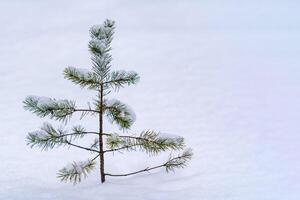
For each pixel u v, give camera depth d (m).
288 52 13.99
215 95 9.55
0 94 9.67
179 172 5.50
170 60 13.10
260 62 12.73
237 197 4.74
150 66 12.42
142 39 15.98
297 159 5.88
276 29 17.81
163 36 16.52
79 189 4.98
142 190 4.93
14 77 11.20
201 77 11.16
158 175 5.41
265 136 6.90
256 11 21.86
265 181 5.16
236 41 15.70
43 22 18.56
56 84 10.55
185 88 10.16
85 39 15.74
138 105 8.86
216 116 8.09
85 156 6.16
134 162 5.95
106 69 4.78
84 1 22.97
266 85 10.32
